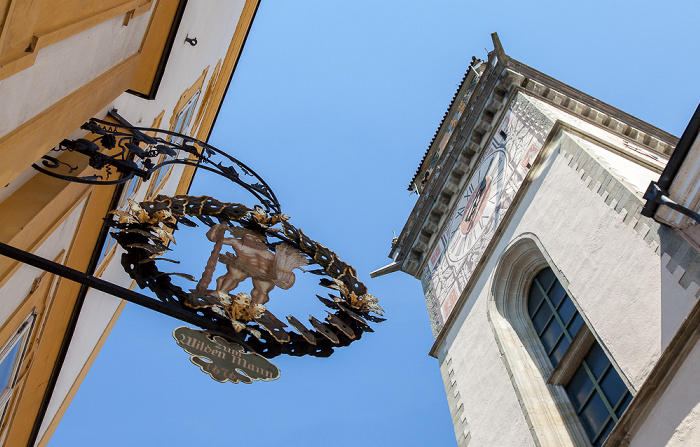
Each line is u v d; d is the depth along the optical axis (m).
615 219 15.67
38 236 9.08
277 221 9.31
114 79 9.52
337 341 8.20
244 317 7.67
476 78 31.50
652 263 13.88
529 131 22.94
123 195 13.24
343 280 9.20
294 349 8.00
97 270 14.55
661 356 11.52
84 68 8.09
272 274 8.52
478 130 27.39
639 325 13.52
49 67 6.89
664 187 13.01
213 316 7.58
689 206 12.53
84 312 14.78
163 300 7.43
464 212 26.53
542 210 19.28
